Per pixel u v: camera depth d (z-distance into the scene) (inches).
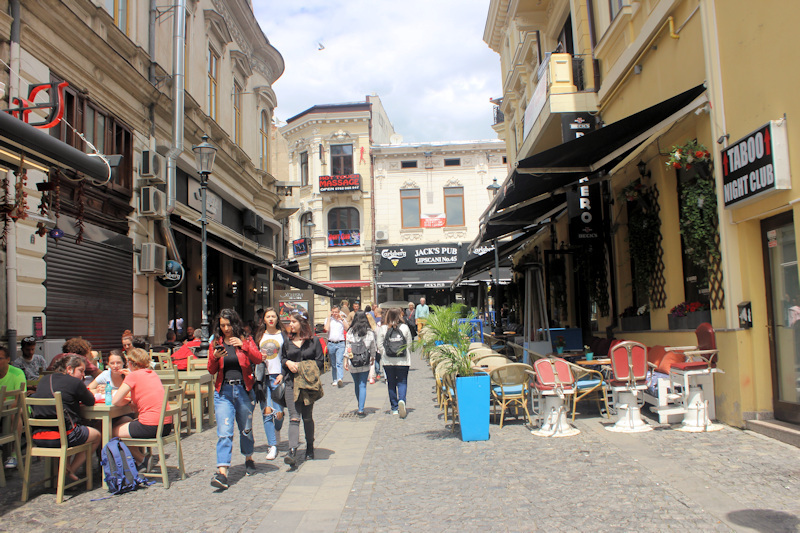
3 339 322.7
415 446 274.5
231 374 227.9
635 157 382.3
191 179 613.0
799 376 247.6
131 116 483.2
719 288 284.8
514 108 861.2
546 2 603.5
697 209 293.4
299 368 249.0
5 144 209.3
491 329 732.7
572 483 201.5
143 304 496.4
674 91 325.7
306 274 1414.9
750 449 229.6
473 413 276.1
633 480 200.7
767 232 264.4
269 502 201.3
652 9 354.3
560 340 405.4
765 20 247.0
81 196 312.8
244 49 816.3
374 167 1384.1
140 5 508.7
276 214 994.1
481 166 1369.3
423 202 1369.3
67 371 228.2
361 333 370.6
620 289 423.8
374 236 1362.0
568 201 435.2
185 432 335.0
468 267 719.7
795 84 231.3
